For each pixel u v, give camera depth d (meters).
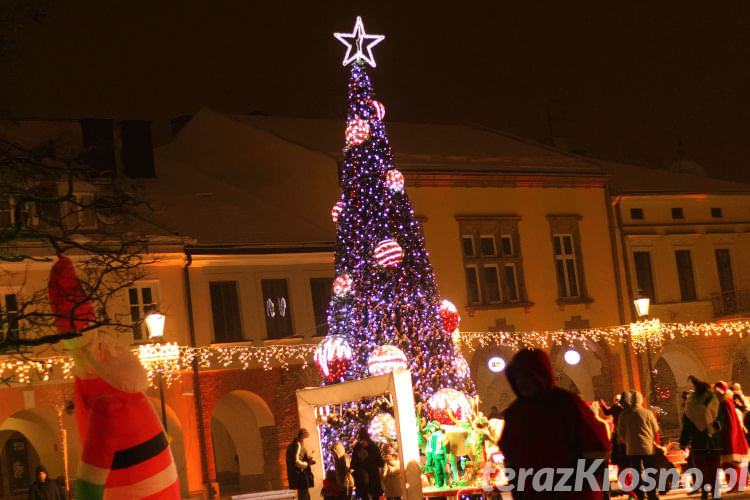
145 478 9.74
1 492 38.19
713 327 44.16
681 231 44.62
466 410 21.77
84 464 9.62
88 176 14.59
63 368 30.27
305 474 20.97
